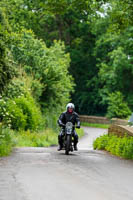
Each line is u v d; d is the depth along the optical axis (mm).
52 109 101125
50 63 98250
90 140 97125
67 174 27438
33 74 95500
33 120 78062
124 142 47062
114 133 61469
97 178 26375
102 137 60250
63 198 19656
